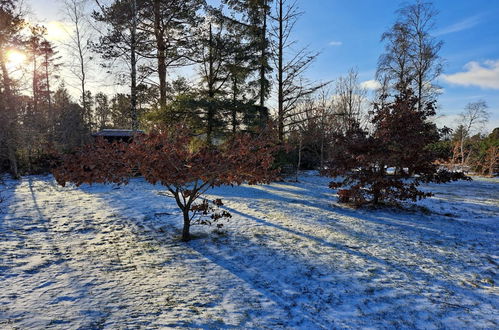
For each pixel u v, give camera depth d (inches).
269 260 202.5
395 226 303.6
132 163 195.5
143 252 210.8
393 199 385.1
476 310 144.3
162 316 127.6
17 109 613.0
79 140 1027.3
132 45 480.1
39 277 161.2
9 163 701.9
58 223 272.2
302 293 156.9
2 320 117.1
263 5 648.4
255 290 158.7
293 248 227.1
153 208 341.7
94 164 191.5
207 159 202.8
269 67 708.7
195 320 126.0
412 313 139.9
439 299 154.3
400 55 866.8
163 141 202.8
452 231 289.6
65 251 205.3
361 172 394.9
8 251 195.2
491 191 590.9
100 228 263.7
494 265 203.8
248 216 324.2
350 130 412.2
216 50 653.9
